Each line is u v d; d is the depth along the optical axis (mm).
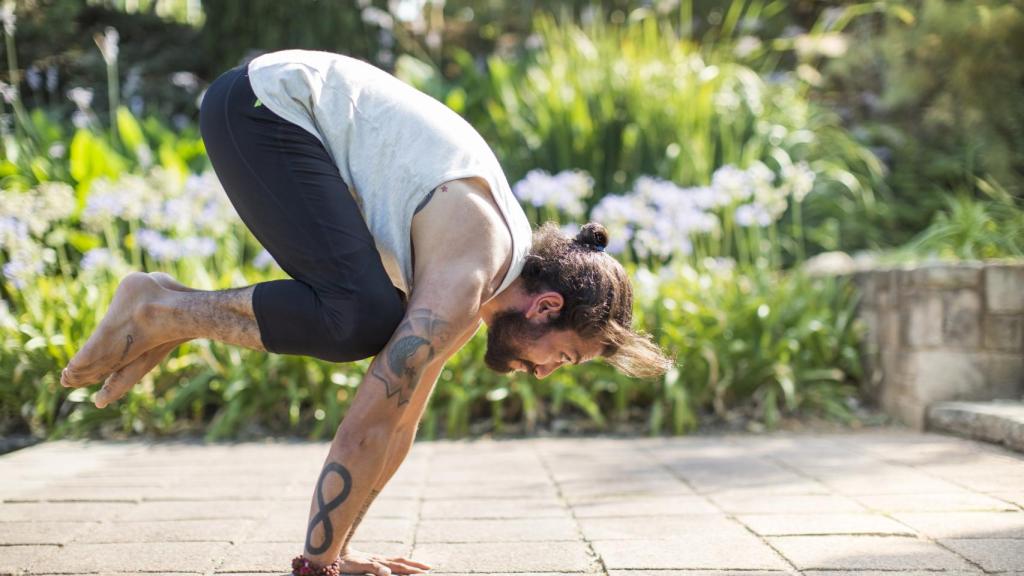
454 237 1751
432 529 2547
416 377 1710
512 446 4188
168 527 2580
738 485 3111
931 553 2189
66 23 8875
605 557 2213
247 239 5949
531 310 1870
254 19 9281
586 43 7516
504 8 10398
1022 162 6625
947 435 4137
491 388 4617
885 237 7020
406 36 9773
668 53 7418
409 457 3883
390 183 1814
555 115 6785
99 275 5094
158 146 7160
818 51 8195
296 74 1854
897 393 4598
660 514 2688
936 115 6816
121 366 1925
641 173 6594
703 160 6418
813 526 2484
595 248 1964
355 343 1762
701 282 5117
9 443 4398
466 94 7801
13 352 4617
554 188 5250
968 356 4336
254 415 4641
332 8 9312
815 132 7309
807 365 4859
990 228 5535
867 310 4930
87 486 3217
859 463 3475
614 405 4770
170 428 4594
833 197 6895
